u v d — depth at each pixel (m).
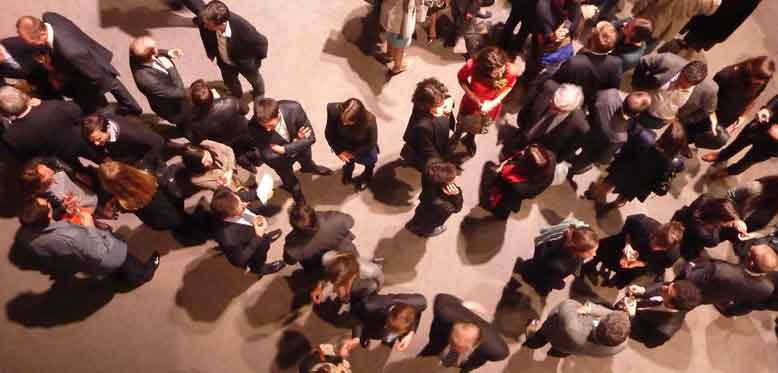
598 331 4.10
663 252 4.66
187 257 5.32
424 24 6.44
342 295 4.23
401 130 6.02
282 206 5.58
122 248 4.54
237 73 5.68
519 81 6.31
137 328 5.05
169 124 5.80
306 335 5.15
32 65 4.94
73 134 4.70
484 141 6.02
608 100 4.91
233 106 4.90
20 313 4.99
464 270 5.52
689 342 5.49
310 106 6.01
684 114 5.32
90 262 4.30
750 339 5.58
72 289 5.09
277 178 5.69
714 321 5.59
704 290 4.67
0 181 5.38
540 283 5.21
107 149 4.80
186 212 5.19
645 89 5.67
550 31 5.48
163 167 5.16
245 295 5.23
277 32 6.30
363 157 5.11
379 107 6.09
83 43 4.88
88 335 4.98
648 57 5.54
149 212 4.56
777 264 4.32
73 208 4.40
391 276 5.42
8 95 4.26
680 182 6.11
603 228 5.82
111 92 5.37
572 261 4.61
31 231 4.05
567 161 5.59
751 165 5.93
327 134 4.91
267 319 5.17
